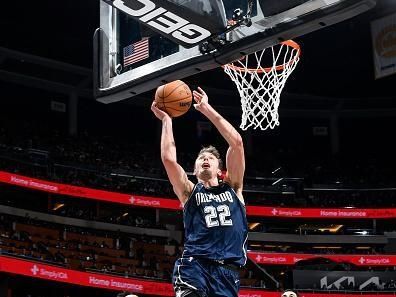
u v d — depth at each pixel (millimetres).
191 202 3977
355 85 31578
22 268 19141
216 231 3861
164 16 4898
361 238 27719
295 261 25953
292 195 30344
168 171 4090
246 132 32938
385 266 27062
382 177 31094
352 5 4457
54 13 25984
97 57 6105
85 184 25969
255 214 27938
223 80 30406
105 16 6148
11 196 25703
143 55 5766
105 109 31141
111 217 26281
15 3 25234
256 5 4973
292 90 31703
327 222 30531
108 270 22438
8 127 27469
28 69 28156
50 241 23062
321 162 32281
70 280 20188
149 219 28781
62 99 29906
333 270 25766
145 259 24781
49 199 26297
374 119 33469
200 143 32375
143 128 31766
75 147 28406
